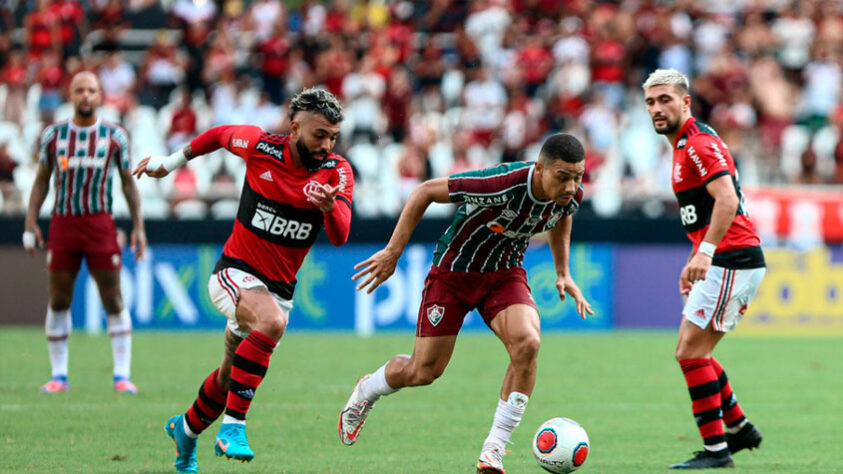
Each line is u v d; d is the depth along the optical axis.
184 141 65.69
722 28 73.69
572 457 20.39
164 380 37.09
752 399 34.53
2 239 56.62
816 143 68.81
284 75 70.81
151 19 80.00
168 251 56.38
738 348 51.28
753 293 23.19
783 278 57.72
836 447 25.80
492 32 75.50
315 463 22.80
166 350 46.84
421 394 34.97
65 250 33.41
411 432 27.47
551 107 68.31
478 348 50.06
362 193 60.41
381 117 68.38
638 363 43.94
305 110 20.00
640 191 60.91
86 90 32.88
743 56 72.81
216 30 75.75
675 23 73.50
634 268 57.94
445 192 20.47
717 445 22.70
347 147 63.19
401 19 77.69
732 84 69.00
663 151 63.66
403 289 56.97
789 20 74.94
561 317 57.72
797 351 49.94
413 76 73.81
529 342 20.05
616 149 65.88
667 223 58.47
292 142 20.28
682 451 25.03
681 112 22.94
